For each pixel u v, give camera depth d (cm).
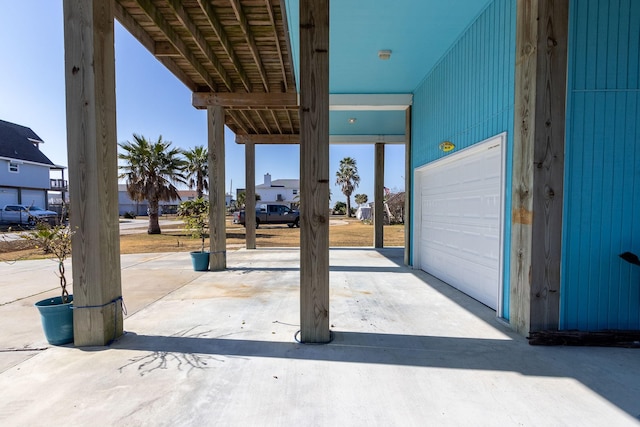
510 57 340
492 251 393
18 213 1844
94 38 284
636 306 300
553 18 288
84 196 288
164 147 1558
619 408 199
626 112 295
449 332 321
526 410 198
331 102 672
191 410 199
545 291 299
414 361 260
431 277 579
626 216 297
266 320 358
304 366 253
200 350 282
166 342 300
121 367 252
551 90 291
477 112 409
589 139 295
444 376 237
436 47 480
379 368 249
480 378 234
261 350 282
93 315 292
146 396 213
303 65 288
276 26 452
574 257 299
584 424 185
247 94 633
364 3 366
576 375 237
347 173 3769
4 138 2188
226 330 329
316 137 292
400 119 831
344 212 4488
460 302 424
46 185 2362
